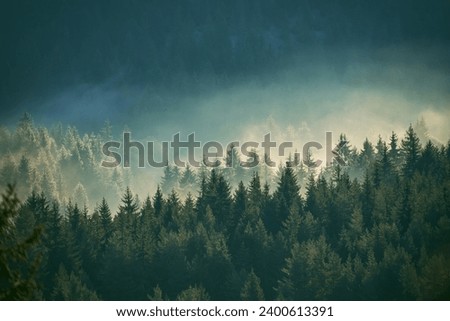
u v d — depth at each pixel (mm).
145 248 108438
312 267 100688
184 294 92250
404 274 96938
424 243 118250
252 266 112125
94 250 118062
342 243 123000
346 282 99625
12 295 28750
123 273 106062
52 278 102438
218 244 108312
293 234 123625
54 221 123000
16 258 29016
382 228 119375
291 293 99562
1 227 28891
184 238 117500
